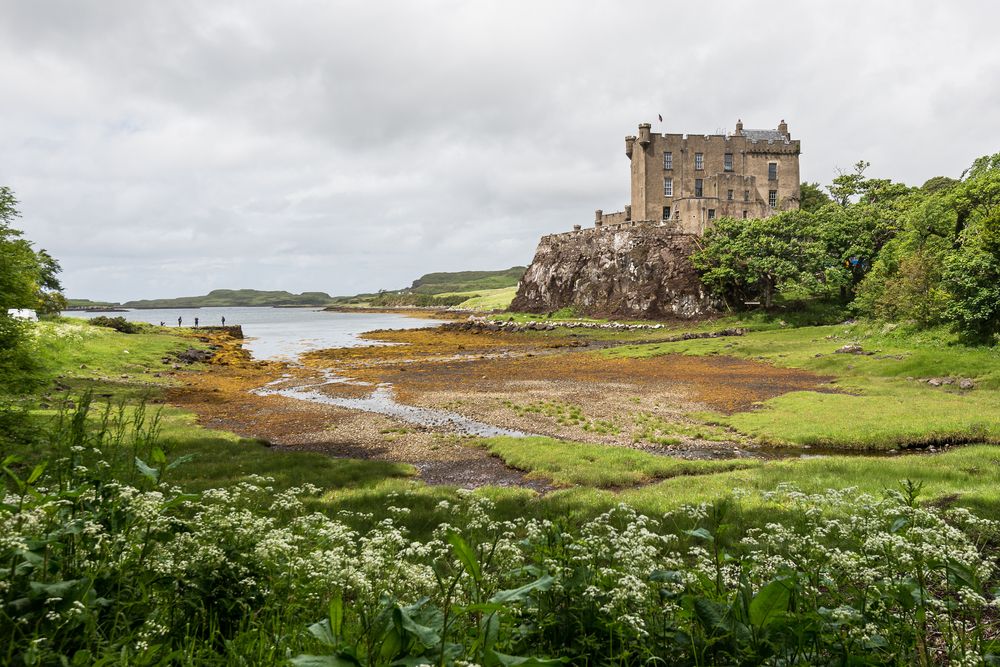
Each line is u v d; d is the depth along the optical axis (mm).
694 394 35375
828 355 44562
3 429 15586
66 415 5941
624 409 31797
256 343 87938
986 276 38875
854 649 4375
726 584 5340
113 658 3465
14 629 3561
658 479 19516
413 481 18750
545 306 111062
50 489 4992
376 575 5168
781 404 30781
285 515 9875
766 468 19188
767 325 69500
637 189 99438
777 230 78500
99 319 71375
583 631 4578
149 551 5000
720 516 5895
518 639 4574
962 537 5691
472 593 4777
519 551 5695
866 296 55531
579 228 113000
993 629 5840
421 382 44188
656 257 92125
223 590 4891
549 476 19922
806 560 5516
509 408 32844
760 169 95875
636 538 5953
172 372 47906
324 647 4230
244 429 28438
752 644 4227
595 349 63688
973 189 54406
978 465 18156
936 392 31406
